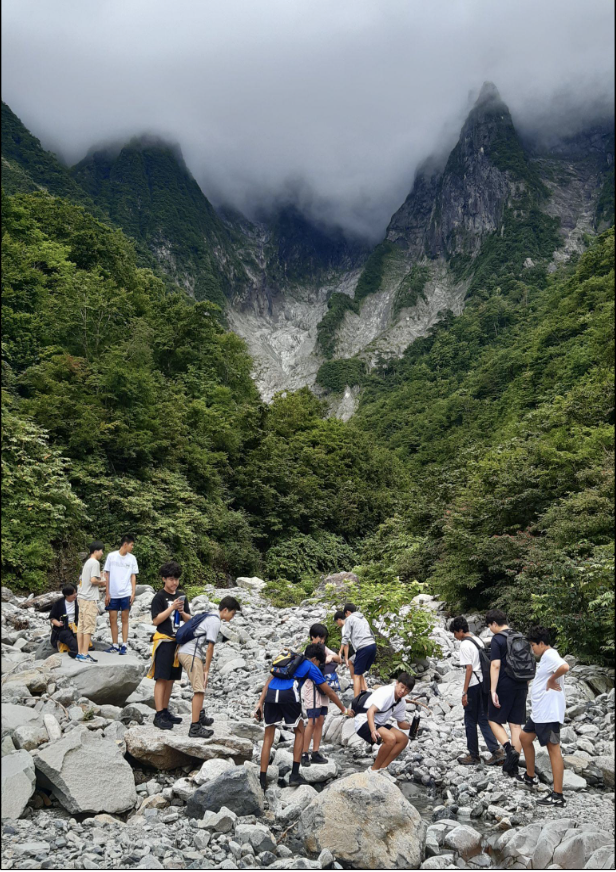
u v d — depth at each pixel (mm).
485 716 7504
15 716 6980
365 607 10977
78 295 31484
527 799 6406
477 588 14930
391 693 6840
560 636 10820
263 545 33719
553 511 13484
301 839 5641
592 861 5074
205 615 7211
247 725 7707
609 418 19750
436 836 5801
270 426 41625
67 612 9414
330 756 7832
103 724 7352
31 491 18953
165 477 26734
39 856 5066
